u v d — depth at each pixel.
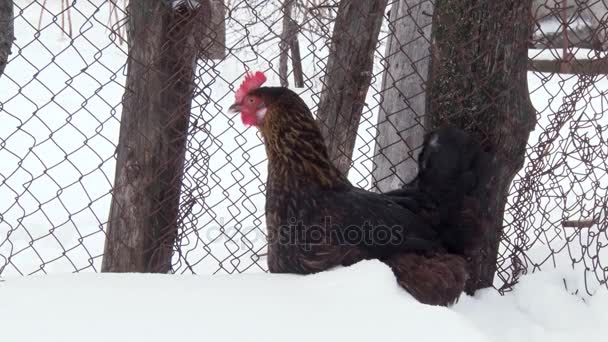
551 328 3.07
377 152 3.93
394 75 3.85
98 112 8.84
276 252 3.01
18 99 8.91
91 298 2.68
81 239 3.87
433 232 3.03
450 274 2.83
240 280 2.85
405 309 2.60
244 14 7.97
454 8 3.09
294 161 2.95
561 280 3.32
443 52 3.16
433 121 3.25
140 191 3.55
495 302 3.19
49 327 2.49
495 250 3.32
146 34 3.34
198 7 3.32
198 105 3.62
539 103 6.97
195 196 3.66
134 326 2.49
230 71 6.42
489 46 3.10
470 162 3.02
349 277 2.76
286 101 2.97
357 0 3.84
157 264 3.63
